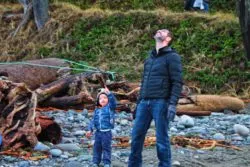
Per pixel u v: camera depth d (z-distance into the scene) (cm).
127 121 1409
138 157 864
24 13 2772
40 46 2581
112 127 933
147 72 854
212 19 2411
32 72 1681
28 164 955
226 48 2223
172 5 2756
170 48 849
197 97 1591
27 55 2573
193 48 2288
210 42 2286
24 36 2684
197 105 1578
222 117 1507
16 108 1062
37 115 1105
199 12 2527
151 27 2473
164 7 2764
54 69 1762
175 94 827
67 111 1539
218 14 2492
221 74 2133
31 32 2689
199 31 2359
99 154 932
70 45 2525
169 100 834
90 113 1516
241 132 1256
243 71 2122
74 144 1096
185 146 1128
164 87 837
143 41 2425
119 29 2530
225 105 1627
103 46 2453
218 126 1351
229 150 1108
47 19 2683
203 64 2195
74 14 2678
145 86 852
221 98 1627
